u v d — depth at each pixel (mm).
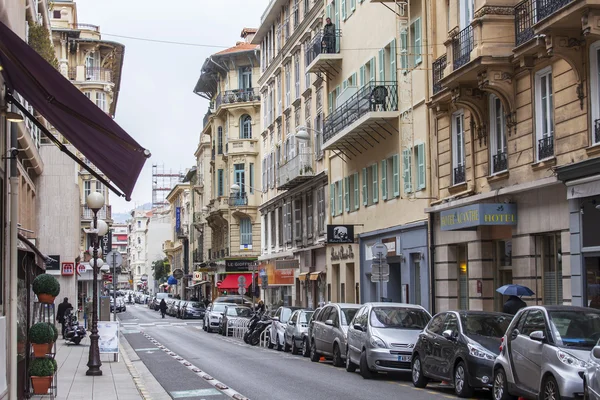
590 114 19969
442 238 29078
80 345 35562
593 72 19891
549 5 19828
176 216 119438
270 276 57438
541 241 23094
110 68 76375
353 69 39156
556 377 12672
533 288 23047
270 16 56062
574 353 12789
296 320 30828
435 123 29688
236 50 72250
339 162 41875
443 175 29047
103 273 70938
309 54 43906
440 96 28062
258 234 70688
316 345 26531
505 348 14953
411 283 32156
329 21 41344
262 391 18359
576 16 18828
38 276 17438
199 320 72250
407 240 32281
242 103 70438
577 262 20484
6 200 13023
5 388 11656
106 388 19188
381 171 35562
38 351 16734
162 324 62875
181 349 34094
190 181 108125
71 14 76062
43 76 10195
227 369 24172
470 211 24359
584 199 20234
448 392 17891
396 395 17219
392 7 33781
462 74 24469
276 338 33281
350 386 19141
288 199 53219
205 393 18234
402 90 32719
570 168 20219
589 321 13680
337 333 24469
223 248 74938
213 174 77750
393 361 20156
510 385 14570
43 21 41000
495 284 25938
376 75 35812
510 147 24047
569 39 20047
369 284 37406
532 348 13805
